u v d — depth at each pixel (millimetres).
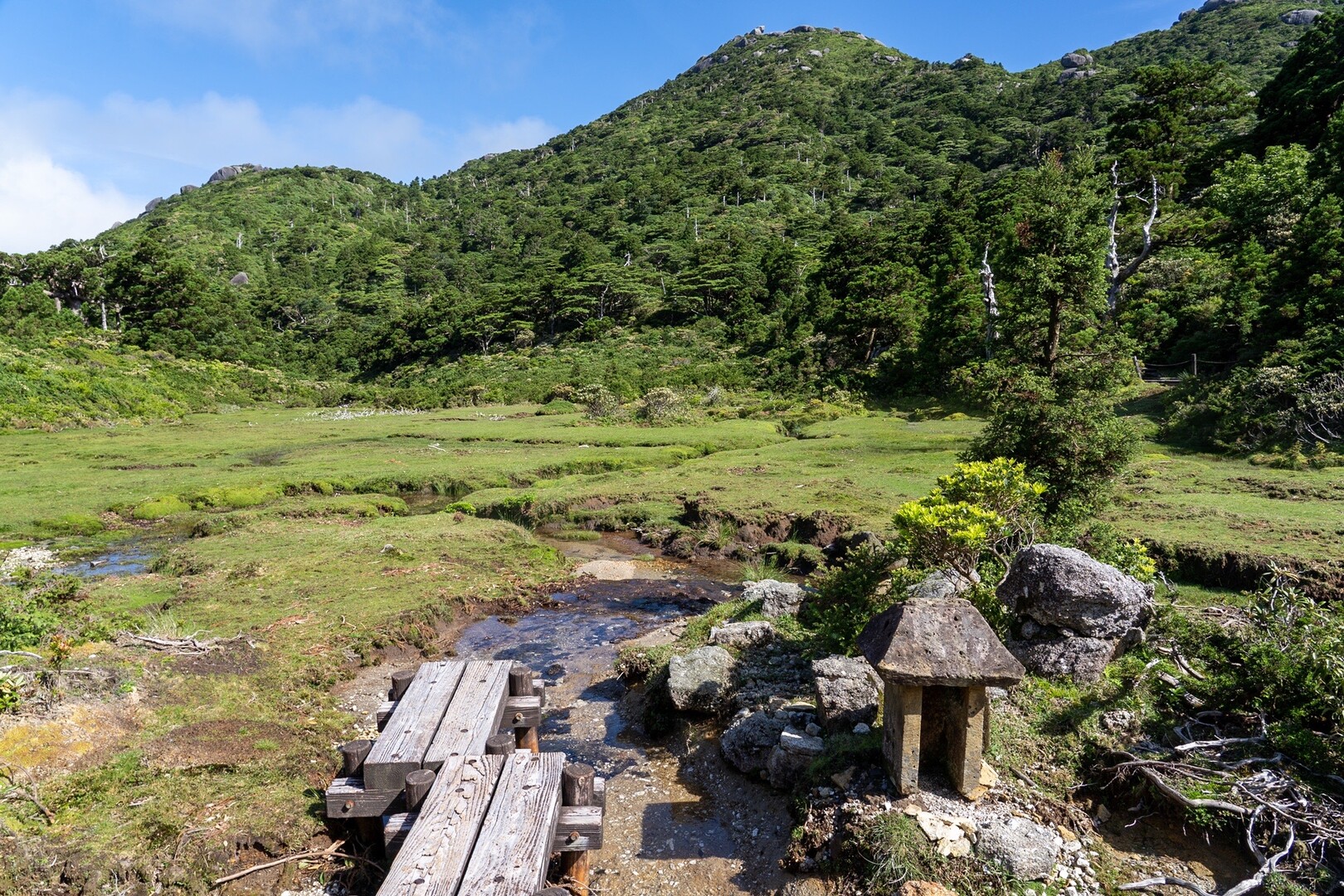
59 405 43969
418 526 18375
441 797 5086
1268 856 5246
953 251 50562
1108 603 6957
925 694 6109
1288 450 20078
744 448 31984
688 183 129750
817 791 6293
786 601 10984
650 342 75625
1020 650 7375
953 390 40938
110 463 29641
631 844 6680
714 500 19734
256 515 20016
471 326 86562
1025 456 10977
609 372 64500
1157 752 6129
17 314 66562
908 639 5535
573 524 20188
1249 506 14977
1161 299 35000
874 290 54219
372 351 95312
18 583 10945
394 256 127875
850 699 7078
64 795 6059
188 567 14562
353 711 8883
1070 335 26000
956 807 5660
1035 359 25547
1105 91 121875
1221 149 48562
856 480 21656
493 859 4422
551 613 13125
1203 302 33031
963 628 5566
